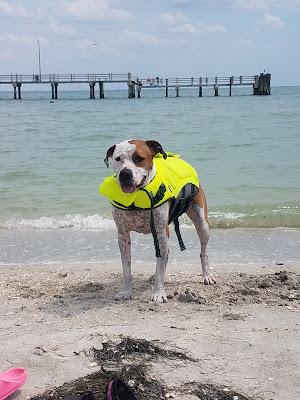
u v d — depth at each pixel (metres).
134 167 1.79
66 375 1.38
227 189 4.40
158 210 1.89
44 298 2.03
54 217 3.63
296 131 8.47
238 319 1.74
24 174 5.14
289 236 3.13
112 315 1.81
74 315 1.82
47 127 9.67
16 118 11.92
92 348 1.52
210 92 35.69
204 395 1.27
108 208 3.86
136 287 2.16
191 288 2.12
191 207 2.15
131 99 21.66
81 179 4.91
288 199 4.02
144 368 1.40
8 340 1.60
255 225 3.38
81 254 2.82
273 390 1.29
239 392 1.28
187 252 2.82
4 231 3.32
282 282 2.18
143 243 2.98
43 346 1.54
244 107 14.65
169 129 9.06
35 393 1.30
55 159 6.02
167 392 1.29
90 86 22.12
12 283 2.26
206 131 8.65
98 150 6.74
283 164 5.52
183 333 1.62
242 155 6.18
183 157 6.07
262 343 1.54
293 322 1.71
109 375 1.37
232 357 1.45
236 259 2.69
